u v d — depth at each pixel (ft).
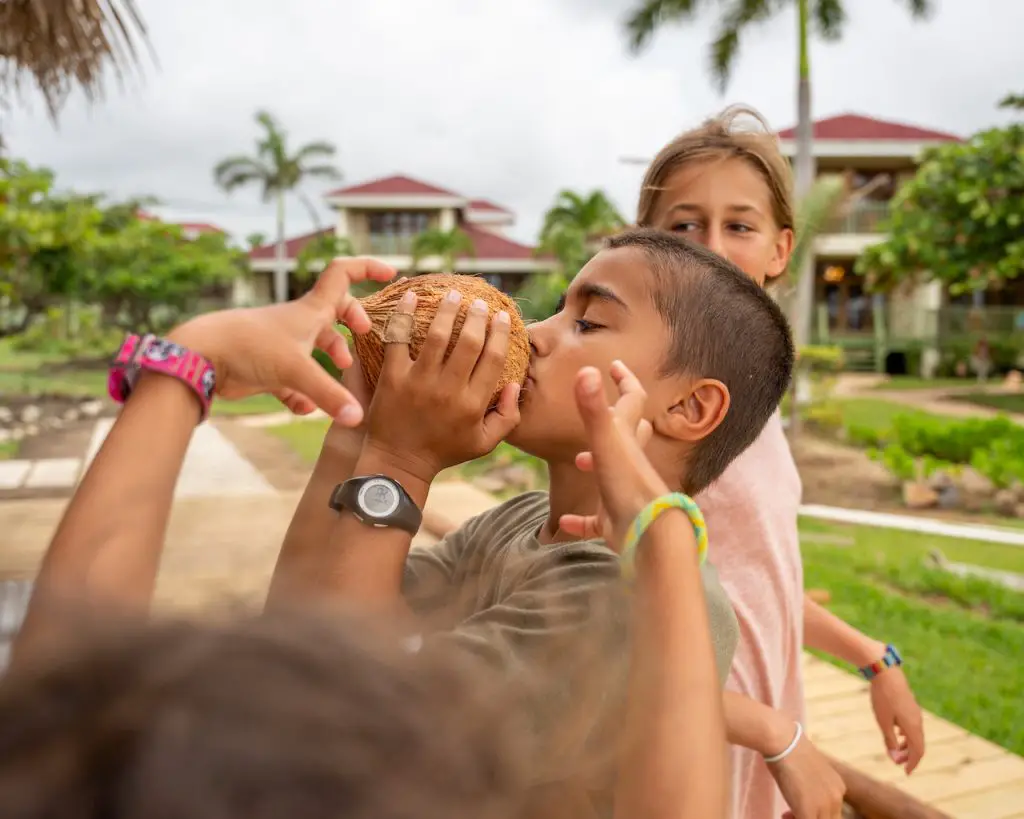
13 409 52.95
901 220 74.84
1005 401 65.77
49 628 0.96
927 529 23.44
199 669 0.88
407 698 0.97
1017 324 84.28
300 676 0.91
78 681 0.86
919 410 60.95
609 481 2.36
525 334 3.38
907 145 87.04
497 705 1.09
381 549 2.59
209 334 2.37
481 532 4.04
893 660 5.70
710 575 3.37
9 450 36.14
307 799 0.82
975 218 68.95
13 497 22.31
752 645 4.45
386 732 0.91
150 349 2.30
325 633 0.99
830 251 91.66
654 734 1.98
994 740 11.80
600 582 2.61
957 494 32.48
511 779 1.05
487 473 31.65
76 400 59.67
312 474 2.81
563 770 1.68
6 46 15.97
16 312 112.06
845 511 28.12
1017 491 32.63
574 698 1.79
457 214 121.19
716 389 3.52
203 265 117.50
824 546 24.00
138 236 111.96
